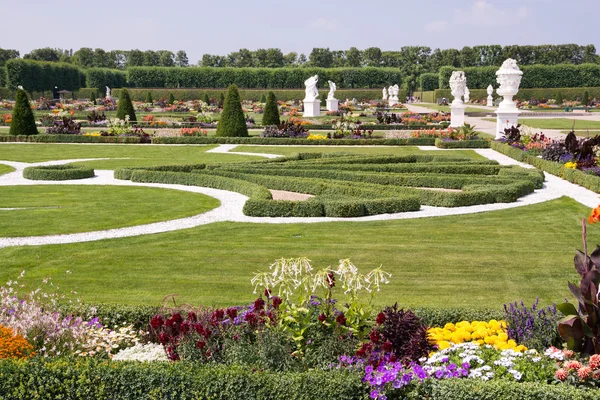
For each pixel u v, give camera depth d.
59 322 6.42
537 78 85.81
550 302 8.35
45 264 10.43
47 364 5.24
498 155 26.78
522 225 13.06
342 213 14.02
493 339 5.82
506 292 8.78
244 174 18.66
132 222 13.67
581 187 17.72
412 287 9.04
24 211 14.95
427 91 99.69
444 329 6.17
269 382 4.96
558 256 10.62
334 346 5.55
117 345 6.50
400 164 20.28
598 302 5.43
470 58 103.00
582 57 100.31
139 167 20.58
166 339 5.88
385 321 5.71
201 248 11.37
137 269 10.09
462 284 9.16
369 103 80.00
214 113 57.38
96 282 9.43
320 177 18.78
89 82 93.75
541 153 22.58
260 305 5.86
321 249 11.18
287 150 29.81
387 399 4.90
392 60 114.81
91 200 16.45
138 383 5.07
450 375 5.08
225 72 89.69
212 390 4.98
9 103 66.06
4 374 5.16
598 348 5.37
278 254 10.88
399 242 11.66
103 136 33.41
